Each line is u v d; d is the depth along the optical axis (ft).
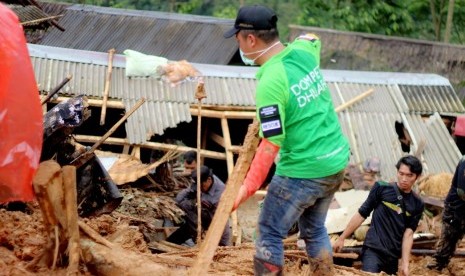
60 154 37.86
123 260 29.19
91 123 77.30
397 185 46.47
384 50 114.32
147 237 52.54
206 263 26.22
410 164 45.60
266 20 26.94
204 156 74.69
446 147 81.76
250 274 35.60
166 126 74.38
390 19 145.89
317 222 29.99
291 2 172.04
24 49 28.19
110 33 115.85
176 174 71.92
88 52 77.10
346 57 116.37
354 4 149.18
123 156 65.36
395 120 82.94
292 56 27.17
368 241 46.85
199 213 42.70
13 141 27.73
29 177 28.12
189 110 75.61
